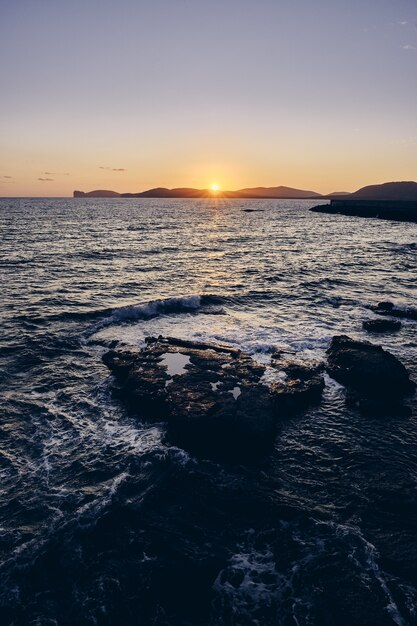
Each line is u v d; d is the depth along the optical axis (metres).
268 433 10.76
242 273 33.00
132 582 7.09
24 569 7.31
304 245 51.75
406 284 29.34
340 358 15.36
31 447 10.77
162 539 7.96
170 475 9.73
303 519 8.46
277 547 7.81
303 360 15.90
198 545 7.85
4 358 15.79
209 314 21.97
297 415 12.41
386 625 6.31
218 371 14.44
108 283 28.27
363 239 58.31
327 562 7.45
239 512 8.66
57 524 8.29
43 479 9.62
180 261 38.28
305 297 25.55
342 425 11.95
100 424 11.87
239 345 17.34
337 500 9.02
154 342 17.33
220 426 10.88
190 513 8.63
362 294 26.47
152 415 12.23
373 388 13.66
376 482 9.59
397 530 8.16
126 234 61.38
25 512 8.61
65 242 49.00
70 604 6.73
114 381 14.34
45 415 12.24
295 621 6.47
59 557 7.55
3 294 24.22
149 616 6.56
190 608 6.70
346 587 6.96
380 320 20.12
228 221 98.38
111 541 7.92
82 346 17.28
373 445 11.02
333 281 30.16
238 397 12.31
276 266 36.31
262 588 7.01
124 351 16.39
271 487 9.41
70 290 25.84
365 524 8.34
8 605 6.70
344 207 124.12
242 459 10.38
